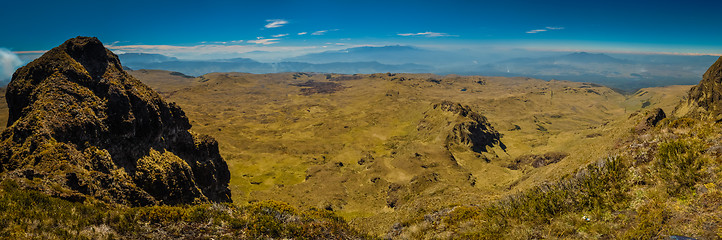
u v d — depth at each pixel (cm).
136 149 4497
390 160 13550
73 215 1709
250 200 10044
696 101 11819
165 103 5681
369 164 13662
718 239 1059
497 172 12062
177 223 1883
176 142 5738
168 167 4784
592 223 1509
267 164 15075
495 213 2047
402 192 9288
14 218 1526
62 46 4909
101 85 4600
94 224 1695
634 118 7738
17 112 4603
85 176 3209
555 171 5106
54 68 4447
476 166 13725
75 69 4497
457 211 2477
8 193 1817
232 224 1989
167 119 5547
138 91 5009
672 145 1652
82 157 3538
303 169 14525
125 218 1795
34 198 1791
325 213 2617
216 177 6650
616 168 1817
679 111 13388
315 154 17475
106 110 4331
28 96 4438
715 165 1397
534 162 10856
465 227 2072
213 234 1853
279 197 10375
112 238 1617
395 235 2767
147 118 4881
